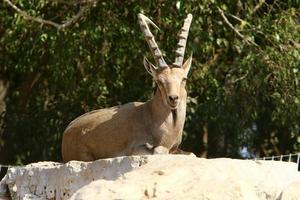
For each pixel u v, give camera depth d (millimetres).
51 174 11359
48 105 22828
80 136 12430
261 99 21625
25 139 23250
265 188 8188
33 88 23344
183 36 12094
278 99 20141
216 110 21250
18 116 23375
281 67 19953
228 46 21328
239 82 20797
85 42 20453
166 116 11781
